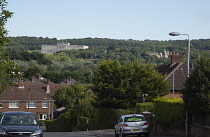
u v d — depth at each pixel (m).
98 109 61.88
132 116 33.62
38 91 110.00
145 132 33.22
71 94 114.31
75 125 72.06
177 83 68.44
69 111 73.50
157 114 36.81
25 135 20.53
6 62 33.97
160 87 62.34
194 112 27.41
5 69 34.09
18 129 20.70
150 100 61.44
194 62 28.53
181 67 72.19
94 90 63.75
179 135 32.22
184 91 28.27
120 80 61.19
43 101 107.94
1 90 35.53
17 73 35.88
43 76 184.75
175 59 75.19
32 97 107.12
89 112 68.38
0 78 33.91
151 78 61.59
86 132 50.75
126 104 60.44
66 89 114.75
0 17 33.28
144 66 63.22
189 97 27.73
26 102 105.88
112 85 61.06
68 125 73.25
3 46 33.75
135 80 61.97
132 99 61.31
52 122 79.88
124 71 61.59
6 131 20.52
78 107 69.00
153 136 34.44
